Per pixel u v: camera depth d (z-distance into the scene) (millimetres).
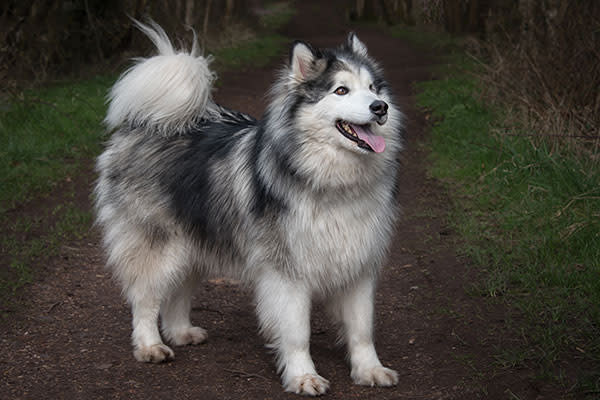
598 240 5242
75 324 4566
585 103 7309
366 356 3785
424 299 4918
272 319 3697
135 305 4168
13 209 6742
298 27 29094
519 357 3871
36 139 8477
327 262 3615
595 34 7574
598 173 6156
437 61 16000
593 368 3709
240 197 3836
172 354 4062
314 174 3510
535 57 8352
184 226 4102
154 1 14031
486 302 4738
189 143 4219
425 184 7504
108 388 3686
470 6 18875
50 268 5512
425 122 9914
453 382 3705
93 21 13234
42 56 11859
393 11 28328
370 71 3879
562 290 4684
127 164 4312
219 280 5473
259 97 11852
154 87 4203
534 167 6707
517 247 5531
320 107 3527
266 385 3744
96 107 9992
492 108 9211
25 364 3953
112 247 4293
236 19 22625
